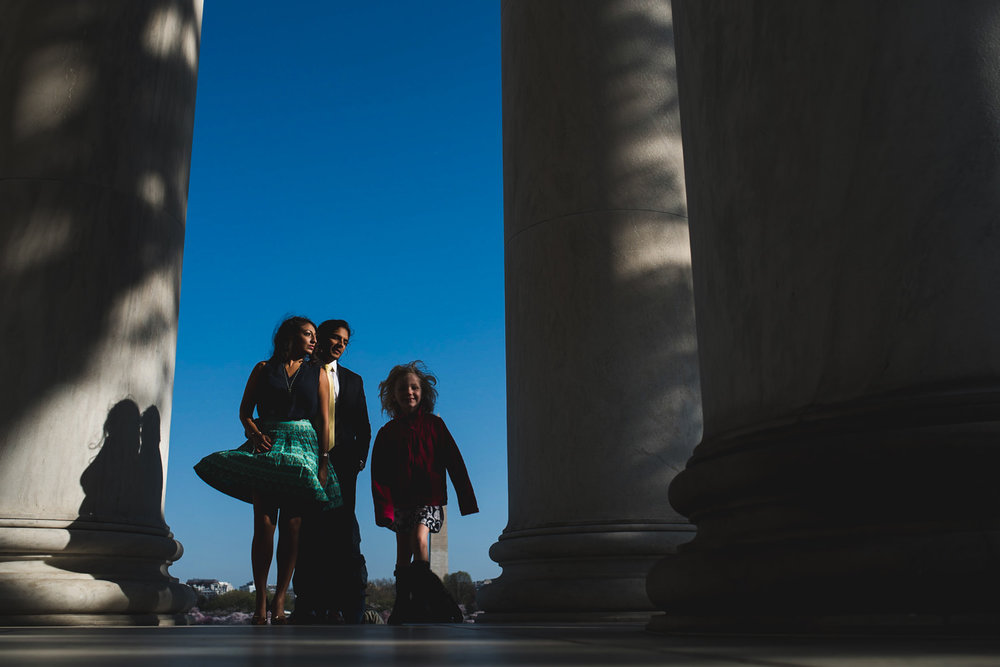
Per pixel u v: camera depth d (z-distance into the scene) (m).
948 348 9.30
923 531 9.11
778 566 9.61
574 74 30.41
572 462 26.94
